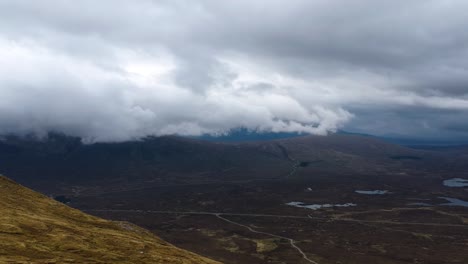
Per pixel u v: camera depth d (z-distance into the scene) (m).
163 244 155.62
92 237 126.25
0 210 128.75
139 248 126.81
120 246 123.81
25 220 123.25
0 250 91.06
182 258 127.12
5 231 107.00
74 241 114.44
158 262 113.31
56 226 127.25
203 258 144.62
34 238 107.75
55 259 92.88
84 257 101.75
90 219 164.38
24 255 91.50
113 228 160.25
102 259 103.50
